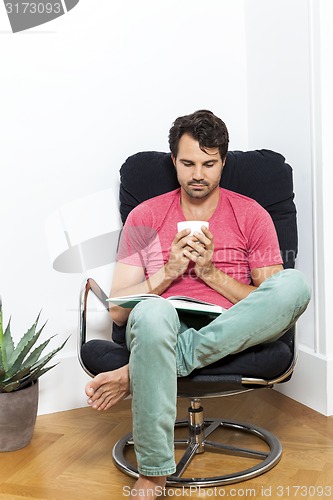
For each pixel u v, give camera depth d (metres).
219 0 2.65
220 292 2.08
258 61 2.65
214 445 2.15
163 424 1.72
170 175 2.31
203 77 2.65
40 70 2.39
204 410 2.51
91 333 2.58
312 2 2.33
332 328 2.43
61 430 2.36
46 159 2.43
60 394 2.53
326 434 2.26
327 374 2.41
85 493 1.91
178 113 2.63
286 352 1.89
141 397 1.72
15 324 2.44
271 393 2.66
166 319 1.74
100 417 2.47
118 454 2.10
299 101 2.46
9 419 2.17
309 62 2.37
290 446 2.17
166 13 2.56
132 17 2.51
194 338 1.81
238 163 2.32
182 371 1.82
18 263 2.43
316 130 2.37
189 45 2.62
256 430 2.25
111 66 2.49
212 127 2.04
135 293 2.08
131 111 2.55
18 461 2.13
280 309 1.83
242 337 1.80
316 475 1.97
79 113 2.46
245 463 2.07
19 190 2.40
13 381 2.17
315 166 2.39
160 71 2.58
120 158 2.55
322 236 2.39
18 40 2.34
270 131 2.63
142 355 1.72
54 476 2.02
